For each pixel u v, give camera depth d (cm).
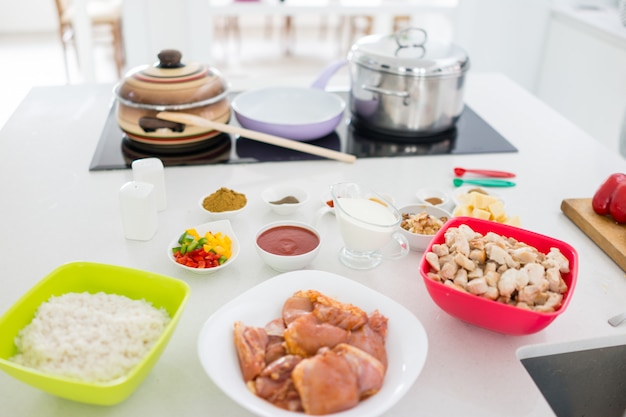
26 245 113
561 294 94
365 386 77
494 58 309
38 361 80
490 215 117
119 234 118
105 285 94
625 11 259
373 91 158
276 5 281
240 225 122
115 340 82
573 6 298
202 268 105
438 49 163
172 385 86
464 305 91
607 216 125
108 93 192
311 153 150
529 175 147
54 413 81
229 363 82
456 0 292
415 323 88
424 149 158
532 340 95
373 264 112
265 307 93
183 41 295
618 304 104
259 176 142
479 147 161
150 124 144
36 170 141
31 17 544
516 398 85
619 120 254
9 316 84
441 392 85
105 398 76
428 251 100
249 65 479
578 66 281
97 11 387
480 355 92
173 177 140
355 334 85
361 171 146
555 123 179
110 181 137
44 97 186
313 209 129
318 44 547
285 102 175
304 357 83
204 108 148
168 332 81
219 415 81
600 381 104
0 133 160
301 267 108
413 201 133
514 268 96
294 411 76
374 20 413
